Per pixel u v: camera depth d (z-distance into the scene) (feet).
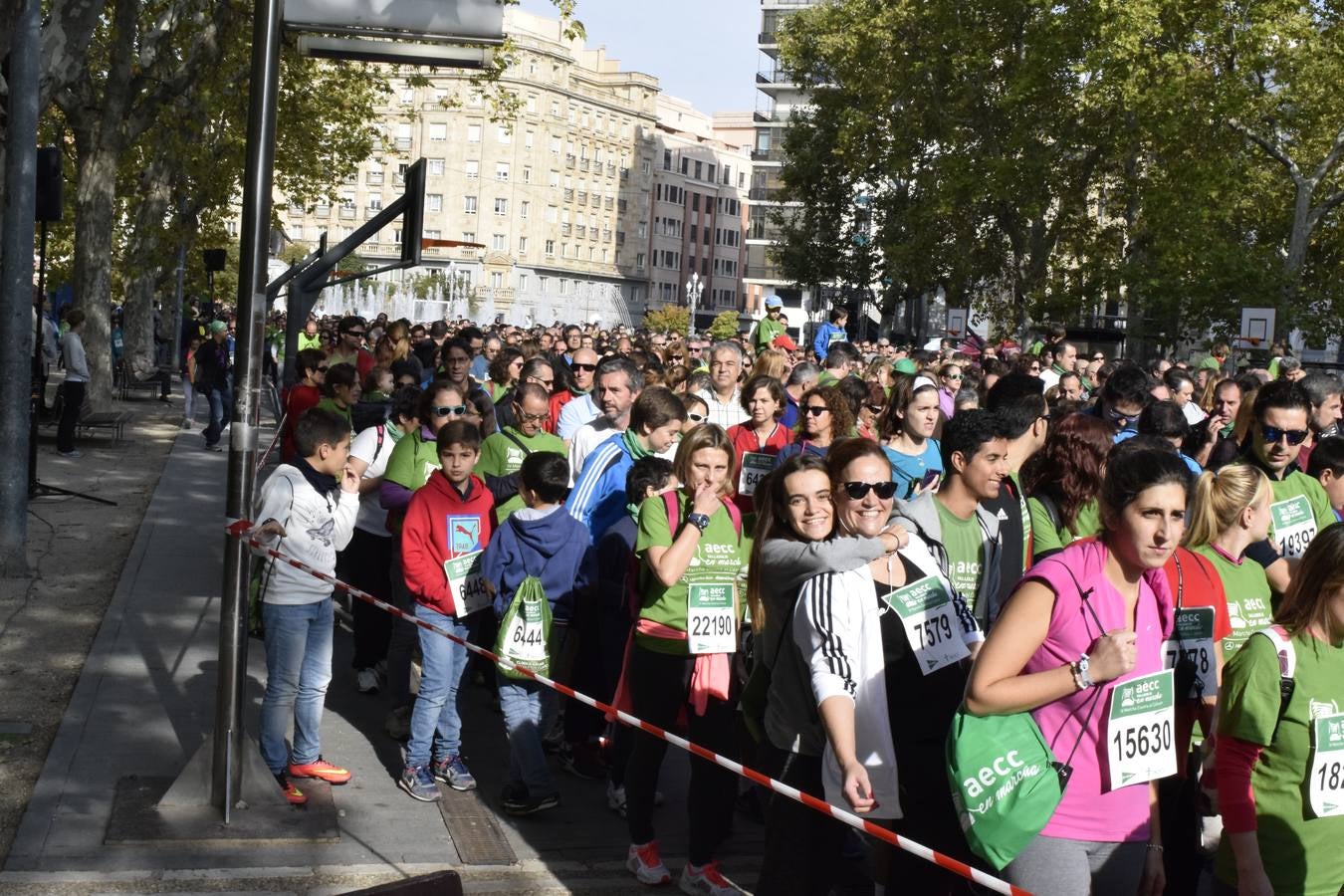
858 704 15.05
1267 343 103.35
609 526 25.04
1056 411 30.89
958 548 18.17
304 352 39.29
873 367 42.50
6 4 38.42
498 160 380.37
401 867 20.38
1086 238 158.20
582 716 25.44
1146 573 13.78
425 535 23.47
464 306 350.43
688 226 459.73
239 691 21.59
